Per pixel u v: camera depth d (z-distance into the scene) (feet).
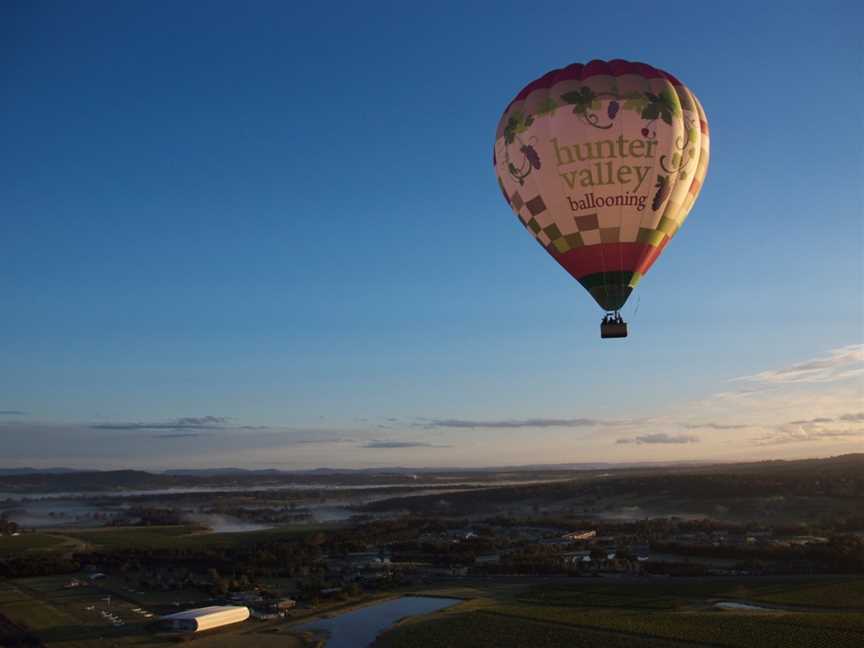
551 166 153.89
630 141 150.82
